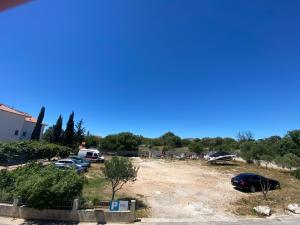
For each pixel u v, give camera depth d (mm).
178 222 15477
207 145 82812
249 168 39844
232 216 17328
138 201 19266
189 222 15570
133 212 15336
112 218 15117
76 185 15672
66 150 47719
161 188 24016
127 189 22719
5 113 45656
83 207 15617
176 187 24859
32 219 14867
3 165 31906
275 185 26078
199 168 39438
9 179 17266
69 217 15016
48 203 14805
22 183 15594
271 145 50219
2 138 45219
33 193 14430
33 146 36844
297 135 51219
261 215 17906
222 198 21797
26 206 15234
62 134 58406
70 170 16875
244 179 24922
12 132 46875
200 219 16297
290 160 36281
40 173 16500
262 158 41719
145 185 24891
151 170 35562
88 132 73438
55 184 15148
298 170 34656
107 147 61906
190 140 94062
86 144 70188
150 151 62594
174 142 91125
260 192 24578
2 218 14789
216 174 34094
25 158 35844
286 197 22812
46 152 40000
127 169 18172
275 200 21766
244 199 21672
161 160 50250
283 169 39844
